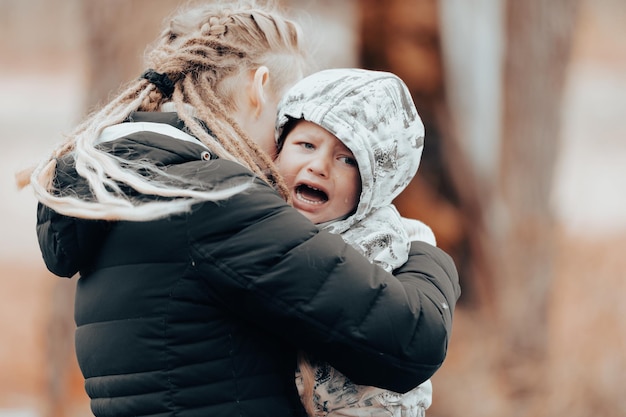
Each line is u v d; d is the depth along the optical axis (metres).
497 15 8.75
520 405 7.92
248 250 2.15
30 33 19.98
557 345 8.27
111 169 2.14
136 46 7.56
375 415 2.33
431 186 8.99
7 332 11.16
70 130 2.67
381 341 2.16
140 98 2.40
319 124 2.36
